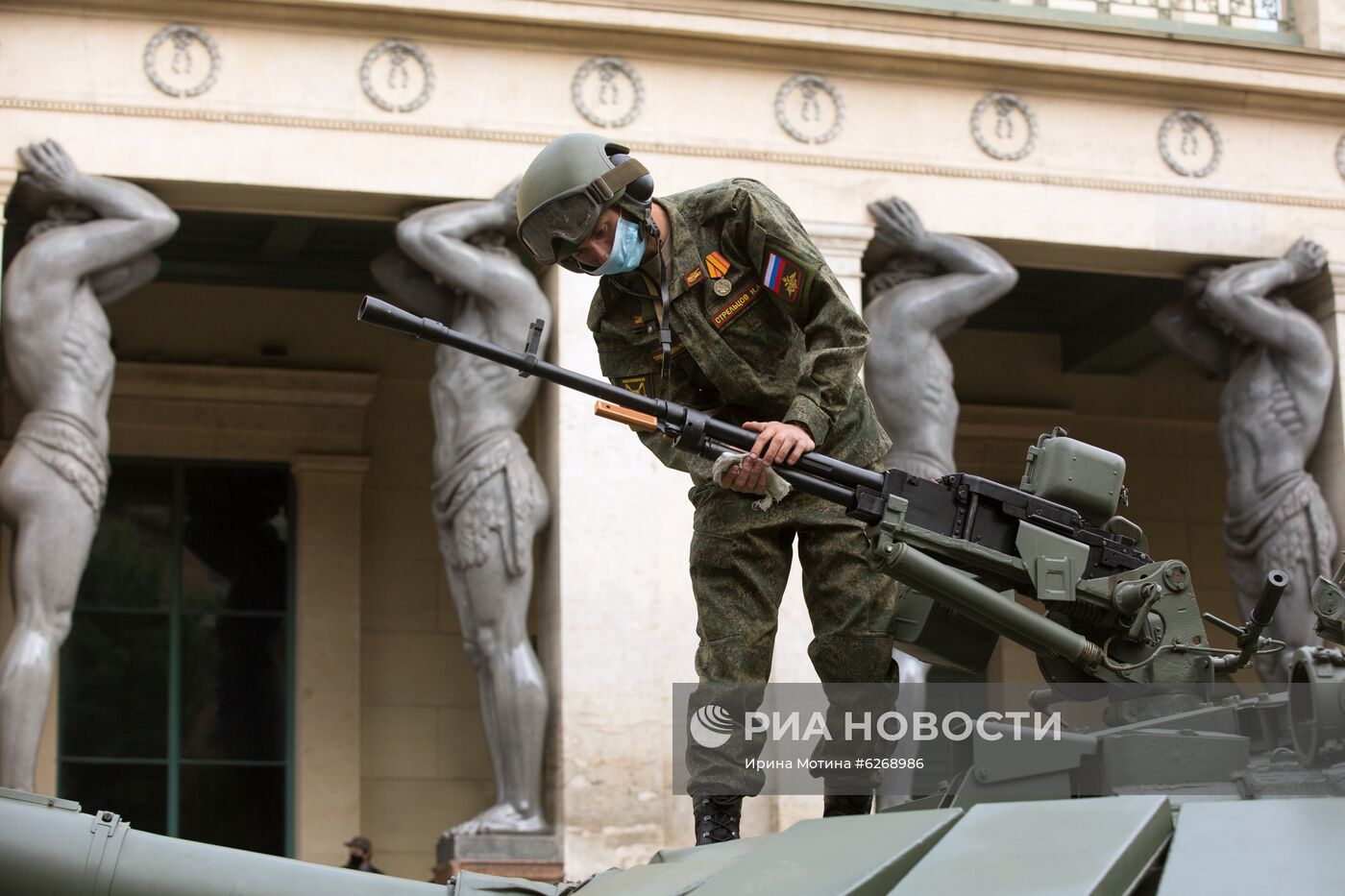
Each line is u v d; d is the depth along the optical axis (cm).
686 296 507
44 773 1880
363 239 1911
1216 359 1806
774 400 509
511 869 1512
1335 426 1767
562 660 1559
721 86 1664
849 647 508
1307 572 1716
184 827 1916
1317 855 325
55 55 1559
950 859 353
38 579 1498
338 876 460
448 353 1596
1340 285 1780
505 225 1598
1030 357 2172
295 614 1966
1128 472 2173
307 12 1589
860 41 1664
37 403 1523
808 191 1669
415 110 1603
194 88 1575
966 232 1703
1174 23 1811
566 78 1634
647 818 1547
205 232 1888
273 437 1975
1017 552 467
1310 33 1802
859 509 464
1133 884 336
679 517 1599
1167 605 470
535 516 1577
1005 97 1728
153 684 1936
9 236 1655
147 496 1962
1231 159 1777
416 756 1967
